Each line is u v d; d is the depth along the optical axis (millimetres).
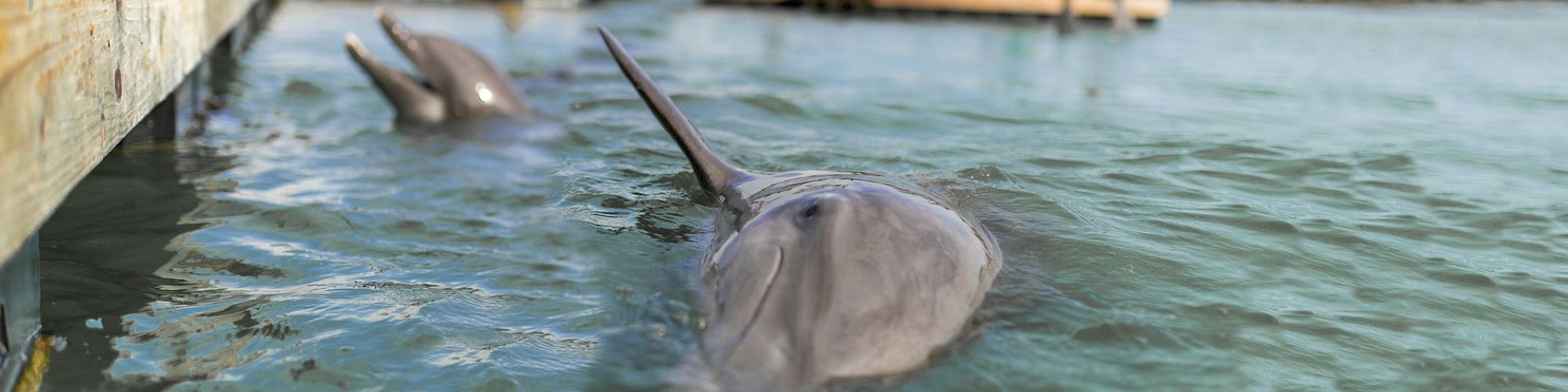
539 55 10258
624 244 3533
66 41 2232
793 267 2613
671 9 17344
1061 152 5262
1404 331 2883
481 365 2547
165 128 5207
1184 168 4891
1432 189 4586
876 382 2338
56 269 3135
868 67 9602
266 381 2445
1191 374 2523
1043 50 11875
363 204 4176
